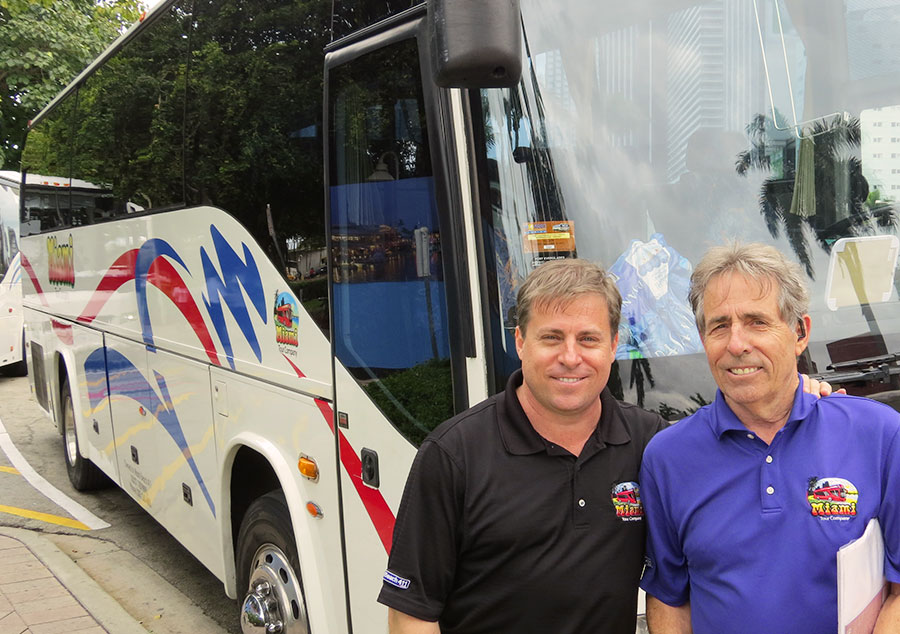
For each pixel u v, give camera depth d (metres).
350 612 2.89
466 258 2.29
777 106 2.70
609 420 1.89
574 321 1.76
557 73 2.48
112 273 5.51
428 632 1.80
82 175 6.27
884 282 2.60
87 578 4.93
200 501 4.22
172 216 4.35
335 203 2.81
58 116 7.13
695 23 2.65
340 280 2.82
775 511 1.69
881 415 1.70
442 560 1.82
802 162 2.67
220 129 3.80
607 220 2.45
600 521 1.83
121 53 5.32
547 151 2.43
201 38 4.06
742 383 1.71
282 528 3.37
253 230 3.47
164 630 4.38
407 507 1.85
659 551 1.88
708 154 2.62
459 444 1.83
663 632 1.92
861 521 1.64
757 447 1.74
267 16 3.38
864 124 2.73
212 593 4.86
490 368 2.27
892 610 1.66
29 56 15.97
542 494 1.79
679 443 1.83
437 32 1.99
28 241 8.48
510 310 2.29
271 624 3.42
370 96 2.61
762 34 2.71
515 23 1.99
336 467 2.91
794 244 2.59
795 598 1.66
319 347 2.99
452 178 2.31
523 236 2.35
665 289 2.45
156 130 4.61
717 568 1.75
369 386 2.68
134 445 5.27
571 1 2.54
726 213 2.58
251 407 3.57
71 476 7.06
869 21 2.81
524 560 1.79
